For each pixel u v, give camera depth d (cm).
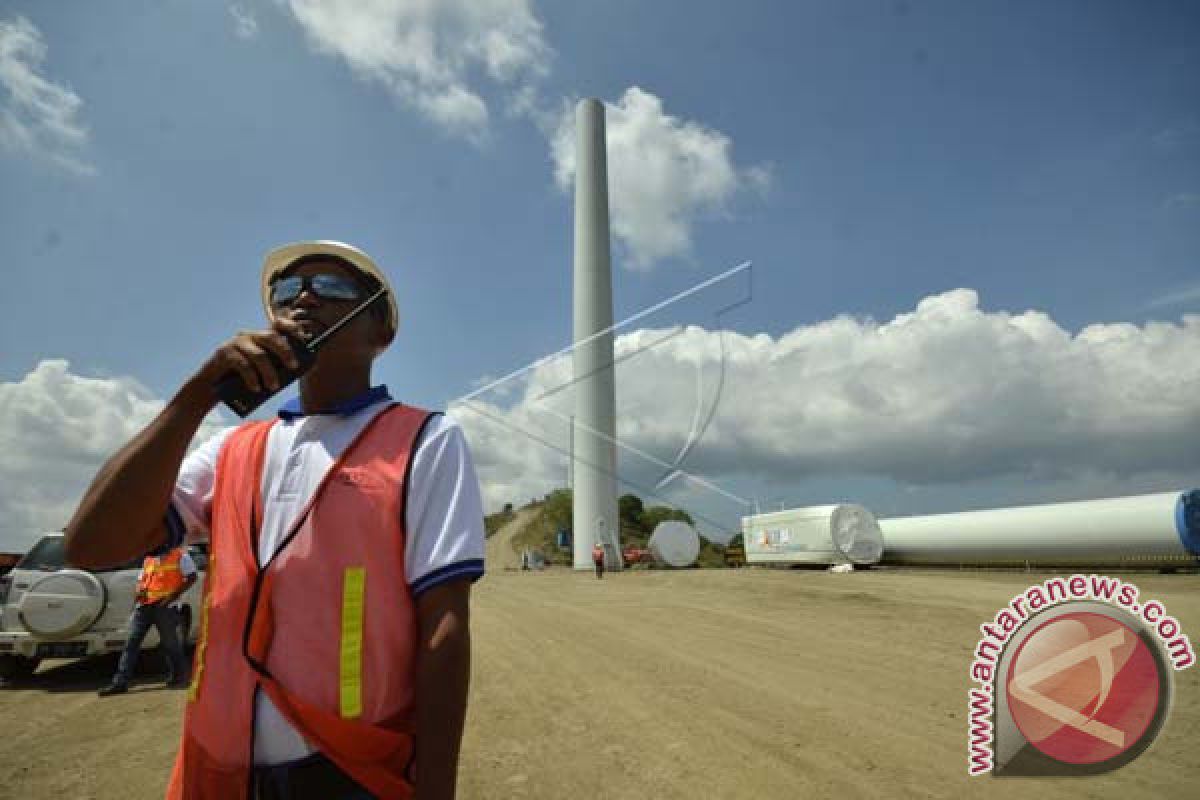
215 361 126
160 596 780
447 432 149
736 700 608
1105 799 369
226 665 132
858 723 523
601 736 516
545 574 3881
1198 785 385
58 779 465
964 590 1653
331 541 134
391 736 128
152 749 533
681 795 393
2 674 816
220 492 146
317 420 151
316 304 160
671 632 1066
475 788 415
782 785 401
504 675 768
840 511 2825
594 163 5247
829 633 1003
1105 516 2172
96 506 123
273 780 125
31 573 830
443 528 136
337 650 129
